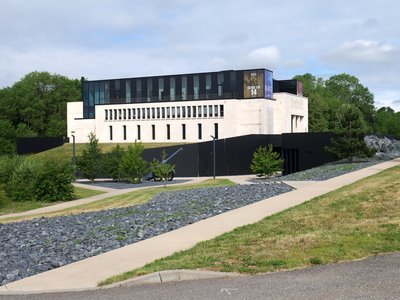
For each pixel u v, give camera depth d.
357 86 140.25
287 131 91.19
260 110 85.94
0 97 120.69
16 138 102.31
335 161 46.88
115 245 13.04
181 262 9.88
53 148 91.94
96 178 56.34
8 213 29.58
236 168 61.25
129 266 10.17
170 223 16.14
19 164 37.25
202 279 8.90
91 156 51.25
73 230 16.77
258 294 7.77
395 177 24.20
